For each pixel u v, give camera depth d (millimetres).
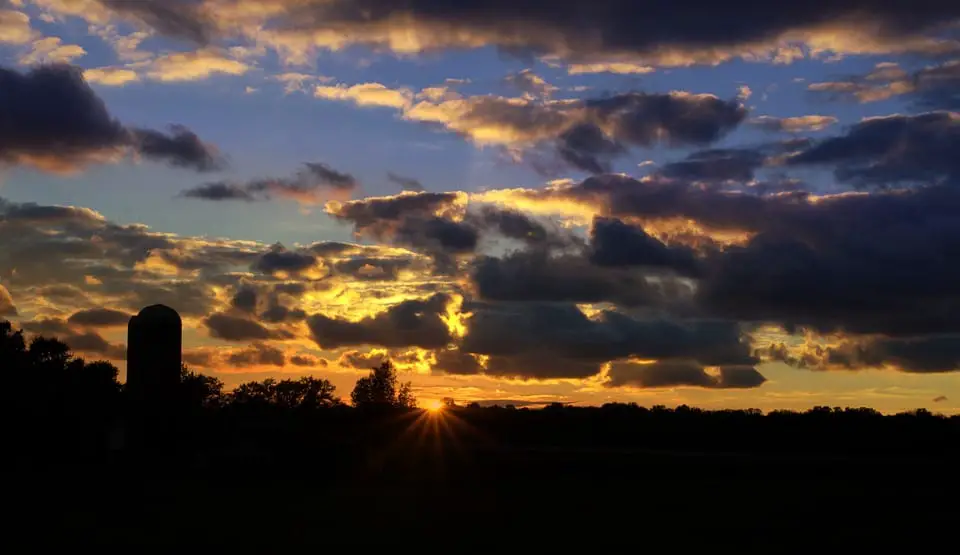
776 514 62719
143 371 90625
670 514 61906
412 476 93812
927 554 46094
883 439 126750
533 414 127625
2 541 45969
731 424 131000
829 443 124375
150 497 68688
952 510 66375
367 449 93188
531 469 102375
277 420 103562
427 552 43906
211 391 143875
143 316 91750
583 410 131375
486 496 73812
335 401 158750
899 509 66500
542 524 55062
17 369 98500
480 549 45062
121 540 46500
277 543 45938
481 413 127062
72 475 82625
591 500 70938
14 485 74625
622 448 123688
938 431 122750
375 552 43656
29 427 88938
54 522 53469
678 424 128125
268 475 87438
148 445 88312
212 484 80375
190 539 46969
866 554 45875
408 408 125125
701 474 103375
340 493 74625
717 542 48844
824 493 80875
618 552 44906
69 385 99125
